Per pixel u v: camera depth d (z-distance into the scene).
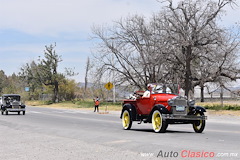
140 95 18.72
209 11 38.91
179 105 16.70
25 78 81.44
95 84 51.78
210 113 34.41
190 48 39.62
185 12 39.56
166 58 39.31
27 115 36.97
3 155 11.22
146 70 44.91
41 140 15.02
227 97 70.62
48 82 78.62
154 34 40.75
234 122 26.20
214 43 38.72
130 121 19.14
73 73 80.12
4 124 24.89
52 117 33.22
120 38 46.09
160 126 16.88
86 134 17.19
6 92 102.56
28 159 10.37
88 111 46.44
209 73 40.34
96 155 10.71
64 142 14.14
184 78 41.03
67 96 83.19
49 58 77.50
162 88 17.77
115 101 64.69
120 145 12.86
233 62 40.16
